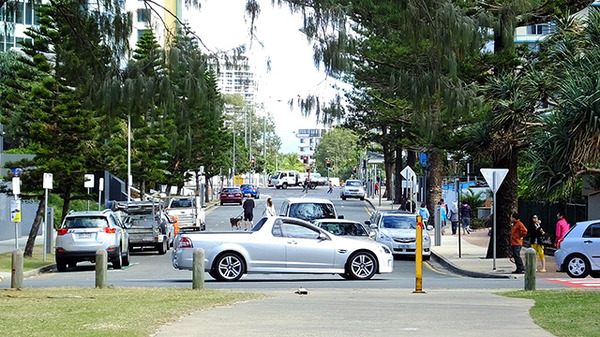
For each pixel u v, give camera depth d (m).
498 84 34.84
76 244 34.25
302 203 38.03
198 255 21.83
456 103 21.41
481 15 21.94
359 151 187.12
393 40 23.69
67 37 20.66
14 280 22.05
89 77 20.00
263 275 30.27
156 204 45.56
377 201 99.50
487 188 72.06
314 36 19.56
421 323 15.41
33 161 43.06
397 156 91.19
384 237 40.28
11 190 43.75
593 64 32.84
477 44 21.41
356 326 14.95
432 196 60.97
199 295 19.83
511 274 31.22
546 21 37.62
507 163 38.56
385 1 20.42
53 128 42.84
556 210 43.38
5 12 20.34
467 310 17.59
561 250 29.66
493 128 35.84
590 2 38.09
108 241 34.31
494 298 20.56
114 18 19.84
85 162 47.25
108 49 20.16
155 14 19.80
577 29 35.91
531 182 35.12
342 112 21.03
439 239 47.56
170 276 30.83
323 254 27.20
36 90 42.38
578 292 21.00
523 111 34.81
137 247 46.81
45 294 19.98
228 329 14.34
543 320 15.66
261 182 196.38
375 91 47.53
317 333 14.02
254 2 19.23
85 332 13.52
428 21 20.42
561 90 32.78
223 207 92.50
